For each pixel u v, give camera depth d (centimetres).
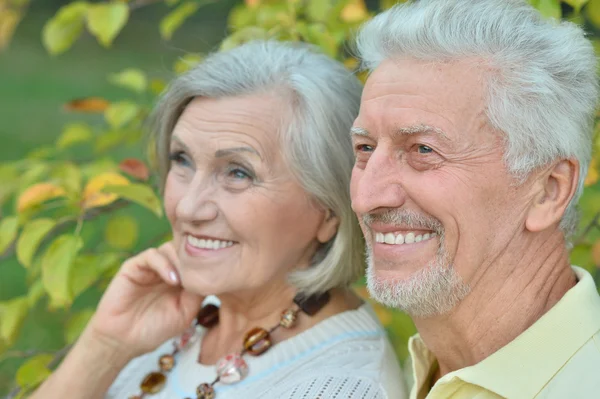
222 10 740
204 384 226
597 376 167
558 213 173
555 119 169
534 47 169
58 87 1067
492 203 172
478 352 182
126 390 254
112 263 282
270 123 217
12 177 303
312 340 225
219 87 219
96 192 264
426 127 171
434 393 179
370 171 178
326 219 228
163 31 309
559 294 180
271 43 233
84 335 251
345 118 222
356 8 282
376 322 236
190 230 224
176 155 231
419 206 175
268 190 219
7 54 1205
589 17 257
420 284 176
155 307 250
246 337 228
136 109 298
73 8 300
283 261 226
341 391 207
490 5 173
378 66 181
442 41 171
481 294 178
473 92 169
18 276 595
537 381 170
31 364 268
